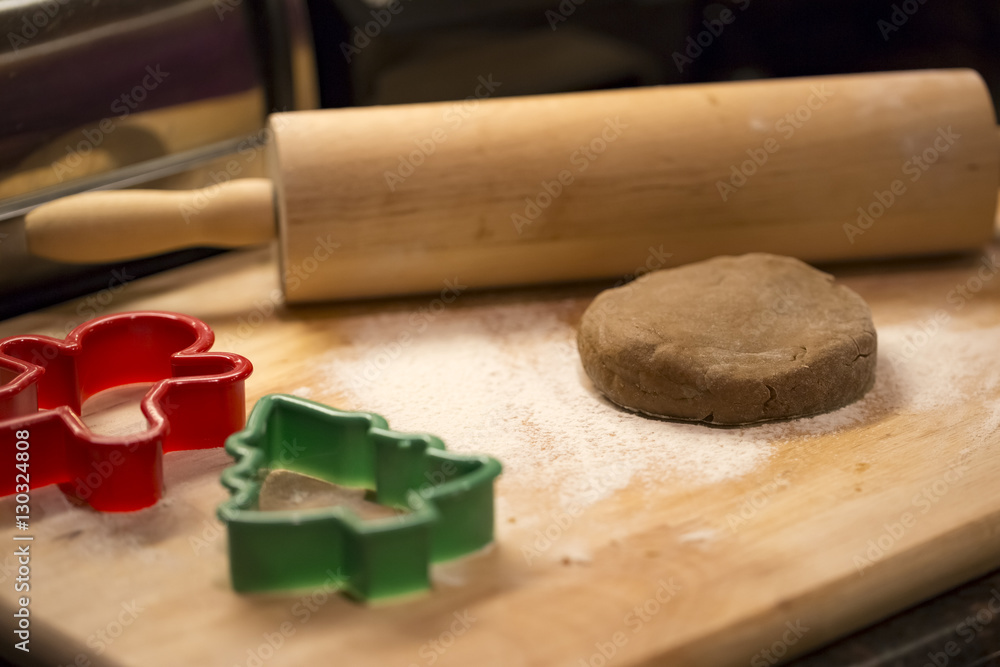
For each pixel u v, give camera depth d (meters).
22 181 0.71
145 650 0.56
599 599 0.57
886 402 0.66
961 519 0.60
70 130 0.72
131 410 0.66
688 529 0.60
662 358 0.64
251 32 0.76
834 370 0.65
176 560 0.59
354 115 0.72
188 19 0.74
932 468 0.62
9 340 0.64
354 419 0.61
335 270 0.71
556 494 0.61
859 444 0.63
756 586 0.58
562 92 0.84
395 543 0.57
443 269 0.72
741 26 0.87
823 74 0.90
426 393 0.66
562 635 0.56
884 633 0.59
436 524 0.58
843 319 0.66
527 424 0.65
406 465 0.60
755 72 0.89
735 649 0.57
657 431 0.64
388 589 0.57
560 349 0.69
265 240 0.71
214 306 0.72
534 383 0.67
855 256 0.75
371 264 0.71
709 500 0.61
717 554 0.59
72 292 0.73
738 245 0.74
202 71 0.75
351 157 0.71
